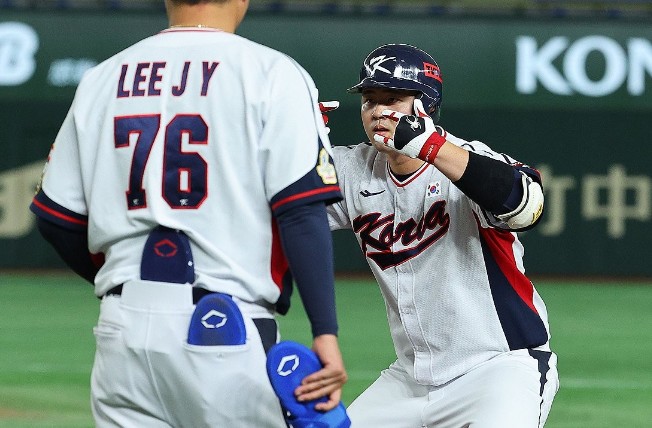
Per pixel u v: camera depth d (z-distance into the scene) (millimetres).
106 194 10586
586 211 60375
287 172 10133
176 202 10320
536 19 59812
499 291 14180
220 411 10266
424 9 59656
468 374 14281
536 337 14305
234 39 10688
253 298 10422
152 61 10648
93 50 59344
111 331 10492
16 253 59812
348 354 35219
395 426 14758
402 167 14133
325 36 59250
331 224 15141
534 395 13727
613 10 60469
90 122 10750
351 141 59250
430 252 14211
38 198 11031
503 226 13523
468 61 59688
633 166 60188
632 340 39875
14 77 59125
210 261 10312
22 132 59312
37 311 45375
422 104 13945
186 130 10328
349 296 51531
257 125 10266
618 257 60594
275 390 10148
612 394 29359
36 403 27000
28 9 59281
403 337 14844
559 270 60719
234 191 10266
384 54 14094
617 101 59906
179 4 10898
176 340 10219
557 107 59906
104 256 11125
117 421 10711
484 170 12844
